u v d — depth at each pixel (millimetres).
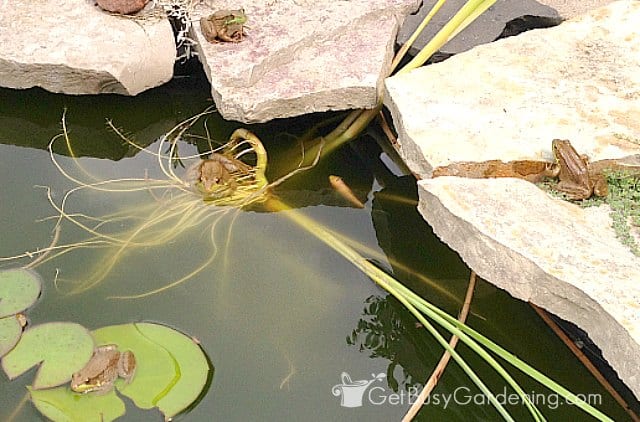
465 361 2314
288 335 2324
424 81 2449
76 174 2547
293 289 2379
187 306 2350
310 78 2525
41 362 2240
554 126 2377
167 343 2283
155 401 2213
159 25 2609
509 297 2369
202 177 2500
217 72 2510
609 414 2254
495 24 2598
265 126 2602
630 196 2312
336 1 2637
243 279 2389
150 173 2547
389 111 2521
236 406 2240
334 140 2572
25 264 2393
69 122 2627
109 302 2348
